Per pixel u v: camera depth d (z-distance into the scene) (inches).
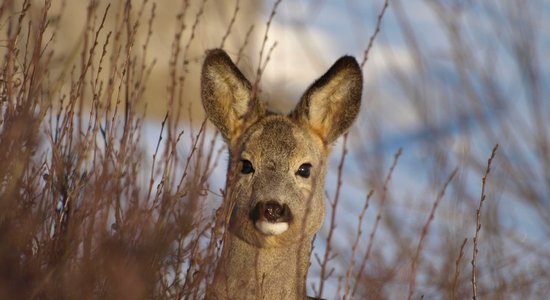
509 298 548.1
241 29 781.9
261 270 426.0
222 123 453.1
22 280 366.6
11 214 369.4
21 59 466.6
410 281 470.3
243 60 633.0
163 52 745.6
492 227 585.3
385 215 602.2
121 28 430.3
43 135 421.4
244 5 786.2
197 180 400.8
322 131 458.6
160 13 753.0
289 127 443.8
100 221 381.1
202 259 398.9
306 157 438.9
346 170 668.1
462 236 577.6
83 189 402.9
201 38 673.6
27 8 412.8
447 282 512.1
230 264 426.0
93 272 368.8
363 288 483.2
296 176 435.8
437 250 565.0
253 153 434.6
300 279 433.1
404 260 535.8
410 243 568.4
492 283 551.2
